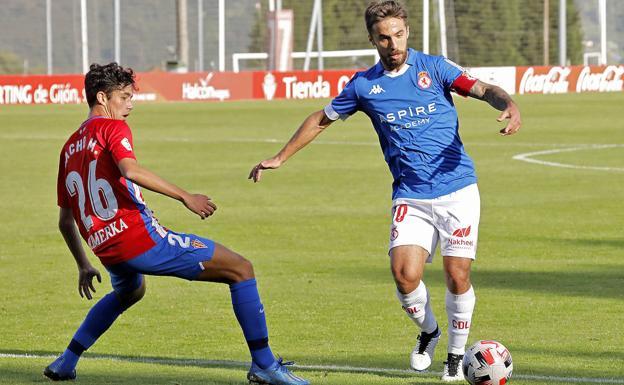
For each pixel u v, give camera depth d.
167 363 26.16
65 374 23.45
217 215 55.12
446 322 31.88
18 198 62.91
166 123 122.62
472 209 24.25
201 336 30.23
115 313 23.88
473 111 139.00
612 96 164.75
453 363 23.89
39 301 35.62
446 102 24.34
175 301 35.38
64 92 157.62
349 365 26.16
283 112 137.75
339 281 38.41
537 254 43.16
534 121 119.56
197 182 69.56
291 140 25.30
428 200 24.31
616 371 24.72
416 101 24.17
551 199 59.75
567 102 151.00
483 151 88.06
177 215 55.16
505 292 35.81
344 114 25.03
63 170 23.09
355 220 53.16
